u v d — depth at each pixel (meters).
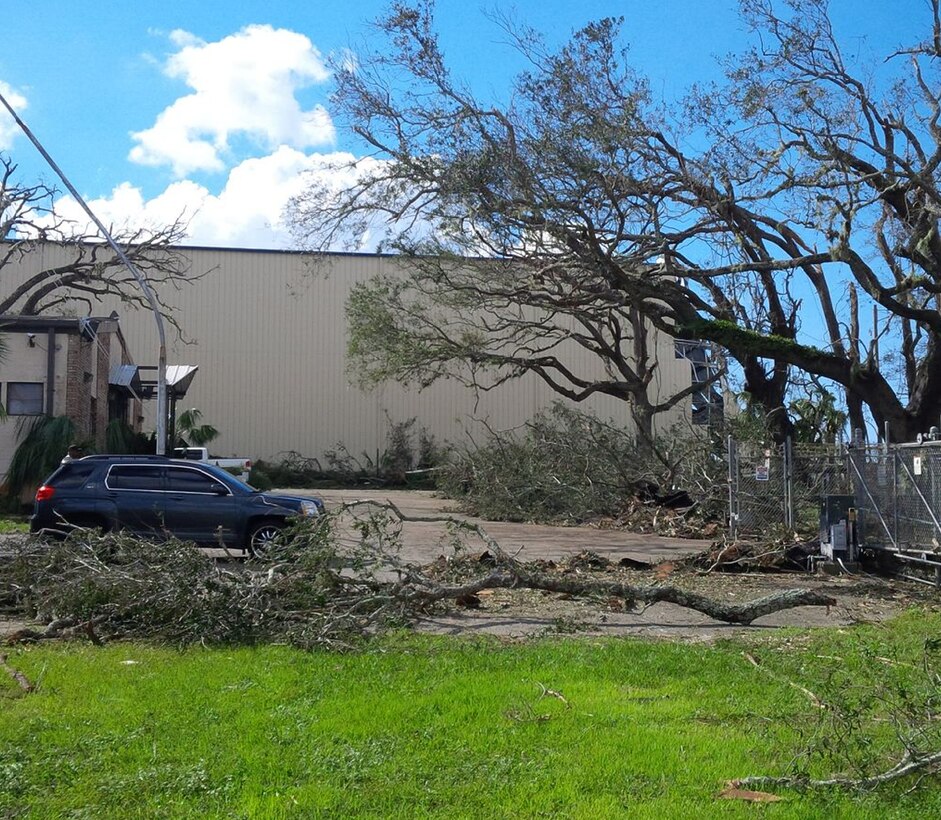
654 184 22.88
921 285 21.73
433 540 21.41
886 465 15.94
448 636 10.29
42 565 11.31
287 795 5.40
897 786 5.55
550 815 5.18
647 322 42.66
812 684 7.88
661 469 27.14
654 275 24.56
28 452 26.27
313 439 55.81
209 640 9.80
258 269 56.12
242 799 5.34
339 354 56.38
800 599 11.99
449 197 22.84
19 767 5.76
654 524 24.98
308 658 9.06
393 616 10.57
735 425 26.14
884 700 6.41
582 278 25.84
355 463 55.78
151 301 23.27
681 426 28.91
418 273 33.19
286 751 6.18
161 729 6.64
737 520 20.25
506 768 5.88
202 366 55.25
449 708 7.24
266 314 56.03
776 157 21.58
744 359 27.53
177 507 16.61
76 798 5.41
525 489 27.81
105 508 16.52
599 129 20.88
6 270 51.50
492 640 10.01
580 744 6.37
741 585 15.12
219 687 7.88
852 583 15.41
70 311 45.19
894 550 15.52
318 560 10.95
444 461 42.59
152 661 8.97
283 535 11.70
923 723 6.05
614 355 34.81
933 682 6.81
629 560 16.88
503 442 29.86
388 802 5.36
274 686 7.87
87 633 9.92
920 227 21.52
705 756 6.15
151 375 50.09
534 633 10.69
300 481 54.12
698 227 24.47
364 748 6.24
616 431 28.45
